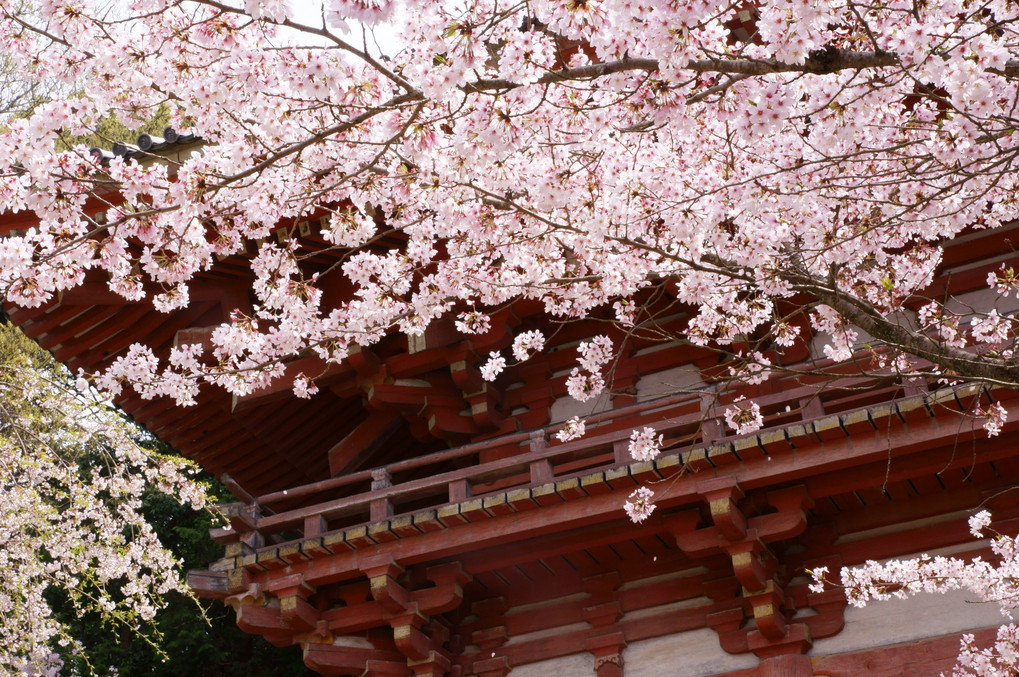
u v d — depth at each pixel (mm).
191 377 6098
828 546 8211
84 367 10172
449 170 4855
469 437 10125
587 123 4902
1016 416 7105
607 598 8719
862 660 7656
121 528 10344
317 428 11000
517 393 10219
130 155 7781
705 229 5098
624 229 5281
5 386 9648
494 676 8758
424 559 8477
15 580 10586
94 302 9258
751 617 8227
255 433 10555
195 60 4949
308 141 4520
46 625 11039
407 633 8430
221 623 19328
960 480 7906
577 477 8000
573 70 4234
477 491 9711
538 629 8867
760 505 7949
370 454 10773
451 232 5738
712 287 5512
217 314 9977
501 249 5680
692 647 8266
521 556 8523
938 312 6051
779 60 4023
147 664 18578
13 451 9906
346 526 10547
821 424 7504
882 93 4578
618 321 6277
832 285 5047
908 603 7805
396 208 6109
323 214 8969
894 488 7984
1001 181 5504
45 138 4656
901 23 4402
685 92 4738
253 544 8852
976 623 7539
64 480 10125
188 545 20062
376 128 5148
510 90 4324
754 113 4254
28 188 4840
